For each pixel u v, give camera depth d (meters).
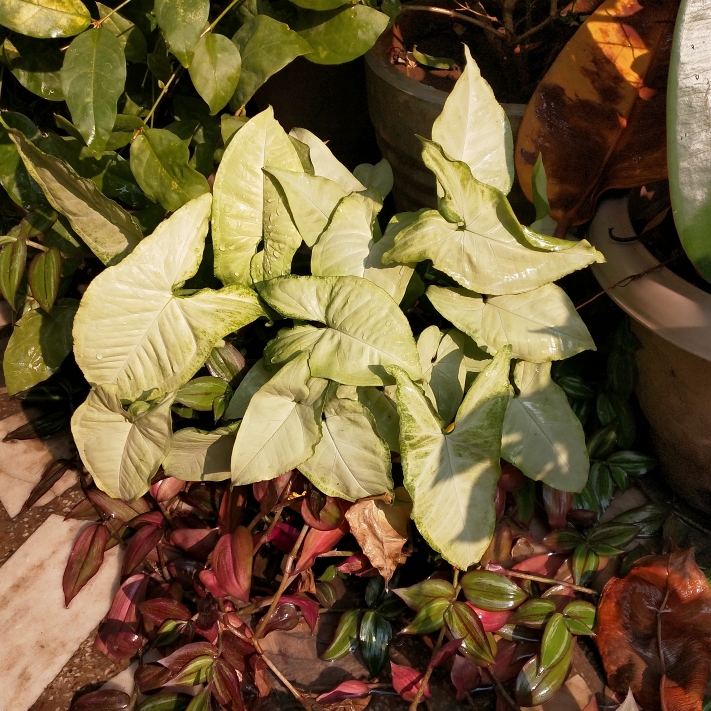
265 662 1.13
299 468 1.11
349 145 2.02
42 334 1.36
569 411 1.20
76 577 1.25
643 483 1.44
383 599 1.24
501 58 1.57
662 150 1.21
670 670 1.12
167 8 1.07
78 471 1.44
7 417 1.60
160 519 1.28
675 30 0.94
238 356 1.28
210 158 1.36
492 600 1.13
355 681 1.13
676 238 1.28
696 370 1.14
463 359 1.20
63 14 1.09
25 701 1.18
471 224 1.06
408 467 1.02
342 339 1.07
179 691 1.16
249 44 1.17
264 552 1.31
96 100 1.07
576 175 1.26
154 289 1.05
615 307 1.47
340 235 1.12
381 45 1.53
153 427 1.11
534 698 1.08
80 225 1.15
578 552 1.24
